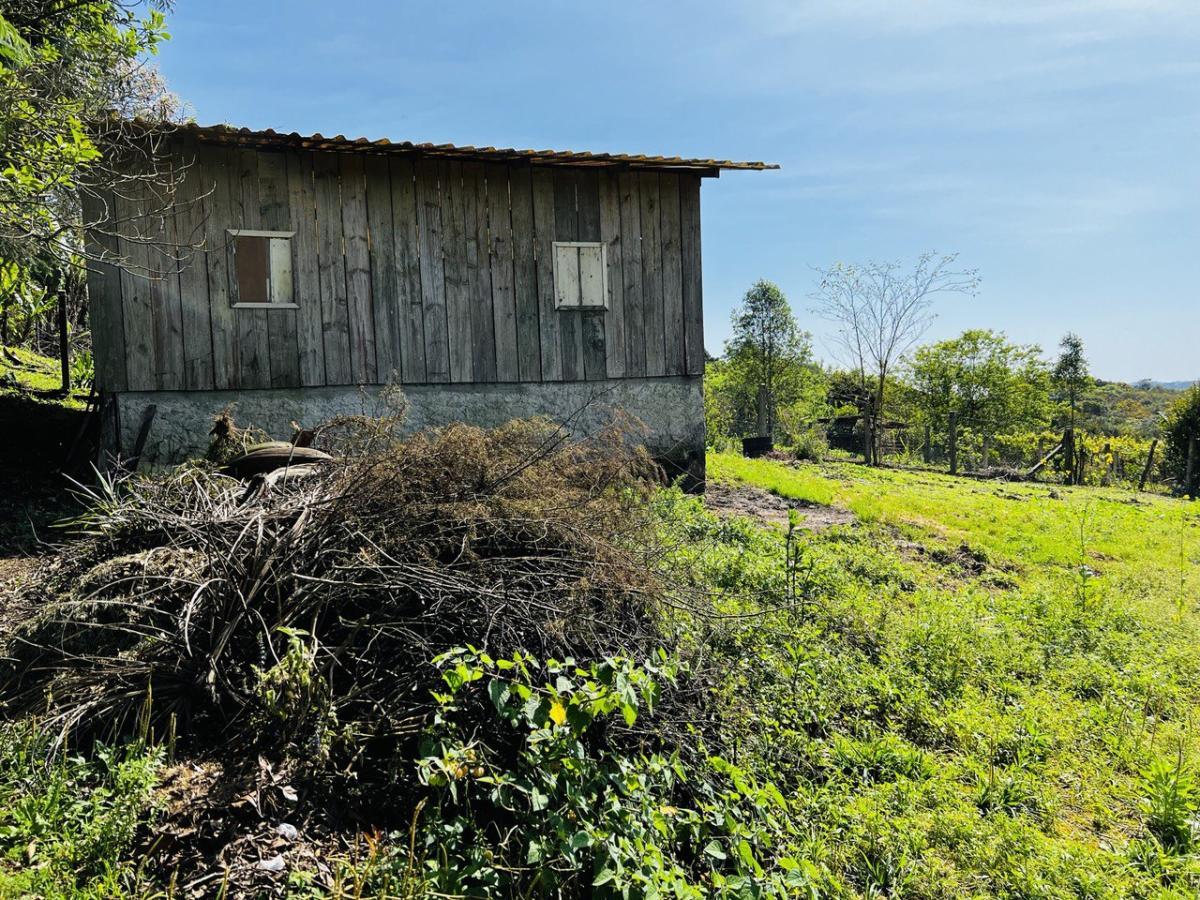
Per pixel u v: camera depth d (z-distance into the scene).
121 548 4.41
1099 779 4.48
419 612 4.07
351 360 9.53
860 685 5.15
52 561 4.61
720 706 4.38
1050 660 6.14
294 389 9.29
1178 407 26.44
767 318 37.31
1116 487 22.59
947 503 13.52
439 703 3.55
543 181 10.40
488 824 3.32
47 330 18.27
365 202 9.55
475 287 10.09
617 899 2.95
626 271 10.90
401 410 5.94
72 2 7.74
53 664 3.72
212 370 8.92
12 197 6.12
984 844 3.70
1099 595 7.82
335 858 2.99
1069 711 5.26
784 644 5.20
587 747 3.70
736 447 23.62
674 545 5.49
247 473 5.79
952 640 6.04
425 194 9.83
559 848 3.04
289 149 9.05
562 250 10.59
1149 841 3.89
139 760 3.06
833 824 3.79
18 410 10.59
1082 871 3.54
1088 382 46.12
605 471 5.43
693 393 11.34
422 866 2.94
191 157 8.78
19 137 6.11
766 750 4.22
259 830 3.01
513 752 3.58
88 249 8.31
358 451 5.27
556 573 4.28
